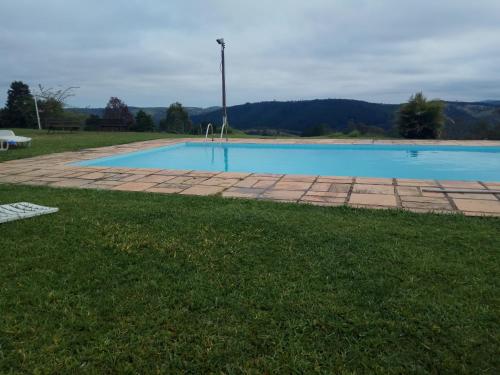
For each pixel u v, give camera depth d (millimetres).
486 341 1812
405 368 1655
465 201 4309
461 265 2588
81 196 4684
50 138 13125
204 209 4035
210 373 1648
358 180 5652
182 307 2141
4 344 1819
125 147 10562
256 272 2547
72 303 2184
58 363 1693
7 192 4926
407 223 3484
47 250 2914
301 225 3420
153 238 3141
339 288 2320
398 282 2391
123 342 1846
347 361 1704
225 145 12078
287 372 1647
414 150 10859
